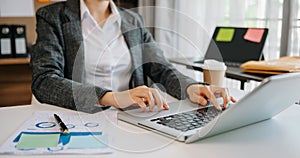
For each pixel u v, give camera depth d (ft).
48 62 3.72
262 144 2.40
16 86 10.09
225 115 2.25
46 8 4.21
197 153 2.21
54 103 3.31
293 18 6.91
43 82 3.48
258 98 2.21
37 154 2.16
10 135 2.51
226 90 3.19
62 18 4.13
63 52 4.01
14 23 9.76
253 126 2.78
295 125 2.82
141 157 2.14
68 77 3.97
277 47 7.36
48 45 3.89
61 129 2.59
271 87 2.13
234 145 2.37
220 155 2.19
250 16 7.93
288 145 2.39
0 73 9.89
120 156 2.15
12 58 8.90
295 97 2.72
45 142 2.34
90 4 4.25
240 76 5.04
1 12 8.78
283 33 7.13
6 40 8.82
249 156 2.19
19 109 3.23
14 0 8.86
